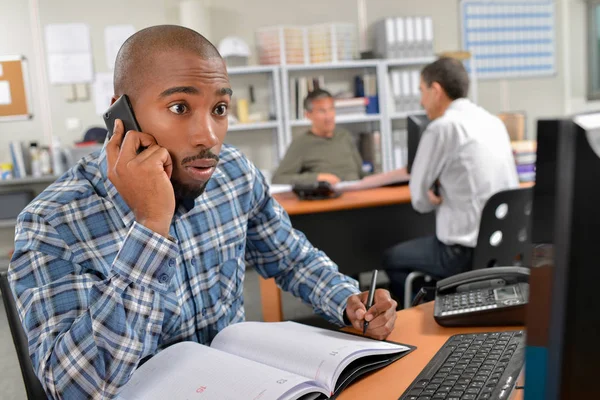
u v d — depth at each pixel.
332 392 0.79
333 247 2.90
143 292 0.84
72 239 0.94
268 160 5.19
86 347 0.80
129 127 0.91
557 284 0.42
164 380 0.82
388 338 1.01
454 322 1.04
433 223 3.12
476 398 0.72
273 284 2.80
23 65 4.70
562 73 6.01
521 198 2.10
